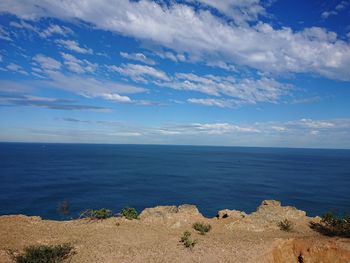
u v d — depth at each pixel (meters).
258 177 109.25
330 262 17.97
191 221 24.66
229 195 73.88
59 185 80.00
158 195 71.50
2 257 15.35
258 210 27.97
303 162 196.50
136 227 22.41
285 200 69.12
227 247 18.67
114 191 74.19
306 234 22.09
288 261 18.92
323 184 94.31
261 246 18.95
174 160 187.00
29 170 112.25
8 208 55.94
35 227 20.97
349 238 20.05
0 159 159.38
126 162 160.88
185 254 17.59
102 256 16.69
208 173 119.00
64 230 20.84
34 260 15.07
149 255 17.22
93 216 25.20
